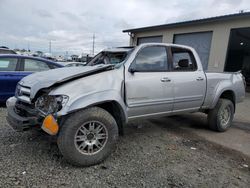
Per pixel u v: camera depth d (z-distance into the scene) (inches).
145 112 150.6
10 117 129.7
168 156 143.3
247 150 162.1
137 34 692.1
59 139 116.9
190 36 545.6
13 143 147.2
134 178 114.3
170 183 111.4
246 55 1069.1
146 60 152.4
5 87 231.9
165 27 583.8
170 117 243.6
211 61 497.0
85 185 105.7
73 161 119.0
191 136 185.9
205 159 141.9
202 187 109.8
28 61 248.2
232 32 516.1
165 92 157.5
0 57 233.1
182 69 172.7
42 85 122.5
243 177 122.0
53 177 110.6
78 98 117.0
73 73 127.8
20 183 103.4
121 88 135.2
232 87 205.8
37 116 121.4
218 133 199.5
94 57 188.5
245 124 236.8
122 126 141.1
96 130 124.8
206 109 195.0
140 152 147.3
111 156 138.5
